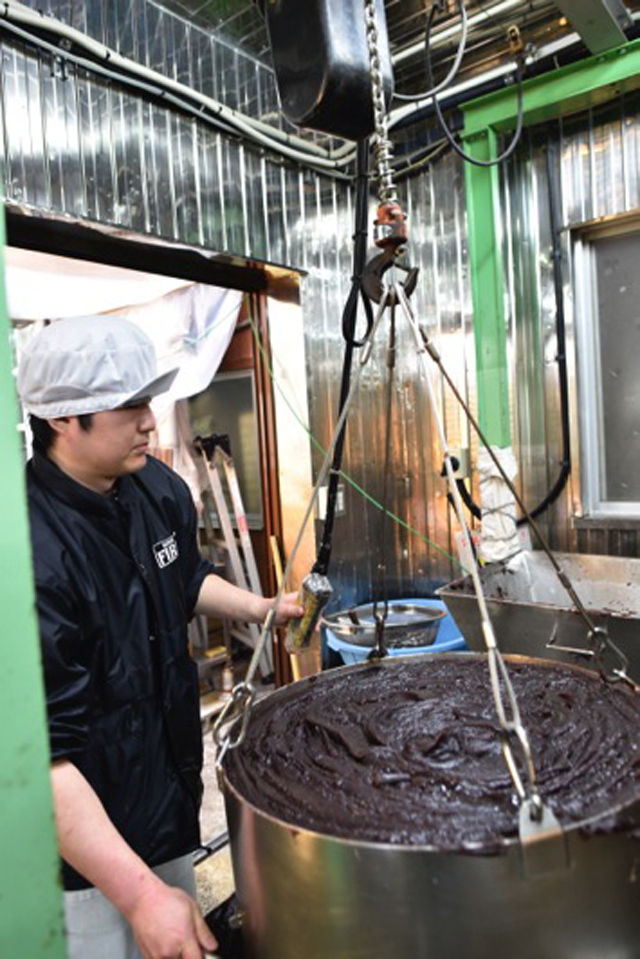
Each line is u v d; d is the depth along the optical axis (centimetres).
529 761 67
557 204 256
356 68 108
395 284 102
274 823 71
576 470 262
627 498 264
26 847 55
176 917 85
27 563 55
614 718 99
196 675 133
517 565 246
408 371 303
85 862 92
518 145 262
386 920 65
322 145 281
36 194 188
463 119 261
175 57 227
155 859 121
